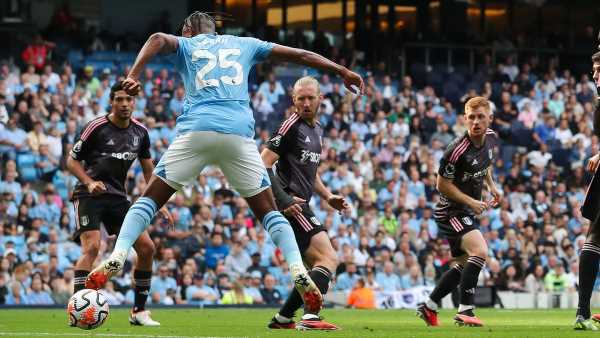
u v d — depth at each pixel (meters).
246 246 24.47
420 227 27.88
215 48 8.69
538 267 26.95
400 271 25.83
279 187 10.04
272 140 10.33
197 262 23.72
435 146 31.81
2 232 22.97
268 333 9.23
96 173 11.84
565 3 45.38
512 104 36.91
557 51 42.28
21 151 26.44
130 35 37.25
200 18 9.09
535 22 45.03
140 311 11.73
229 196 26.12
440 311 19.33
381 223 27.67
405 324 12.65
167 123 28.69
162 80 31.03
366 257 25.83
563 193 31.14
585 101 37.44
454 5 43.56
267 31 40.12
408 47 40.28
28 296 21.66
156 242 22.97
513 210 30.14
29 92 27.58
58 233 24.22
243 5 40.97
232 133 8.37
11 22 34.38
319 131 10.64
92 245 11.70
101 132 11.80
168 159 8.42
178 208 25.20
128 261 22.61
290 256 8.31
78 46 34.31
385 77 36.03
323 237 10.20
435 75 38.62
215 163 8.52
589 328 9.62
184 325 11.88
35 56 30.58
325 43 38.75
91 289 8.23
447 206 12.05
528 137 34.59
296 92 10.48
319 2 41.81
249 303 23.28
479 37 41.88
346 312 19.11
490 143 11.91
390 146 31.27
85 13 38.53
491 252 27.59
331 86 34.25
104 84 30.11
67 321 12.88
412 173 29.69
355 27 42.12
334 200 10.60
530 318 15.88
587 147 34.69
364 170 29.61
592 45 44.12
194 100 8.53
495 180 31.59
